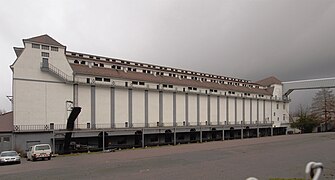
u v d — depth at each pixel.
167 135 52.34
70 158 28.50
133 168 19.14
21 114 35.84
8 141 34.75
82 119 41.59
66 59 40.62
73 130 37.44
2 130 35.53
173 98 54.56
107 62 49.22
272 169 17.47
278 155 25.50
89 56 48.16
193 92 57.88
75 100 41.03
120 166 20.28
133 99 48.28
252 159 22.92
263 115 75.38
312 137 52.22
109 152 35.47
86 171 18.19
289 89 81.75
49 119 38.16
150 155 28.36
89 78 43.19
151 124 50.31
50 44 39.12
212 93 62.09
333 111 83.19
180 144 47.47
